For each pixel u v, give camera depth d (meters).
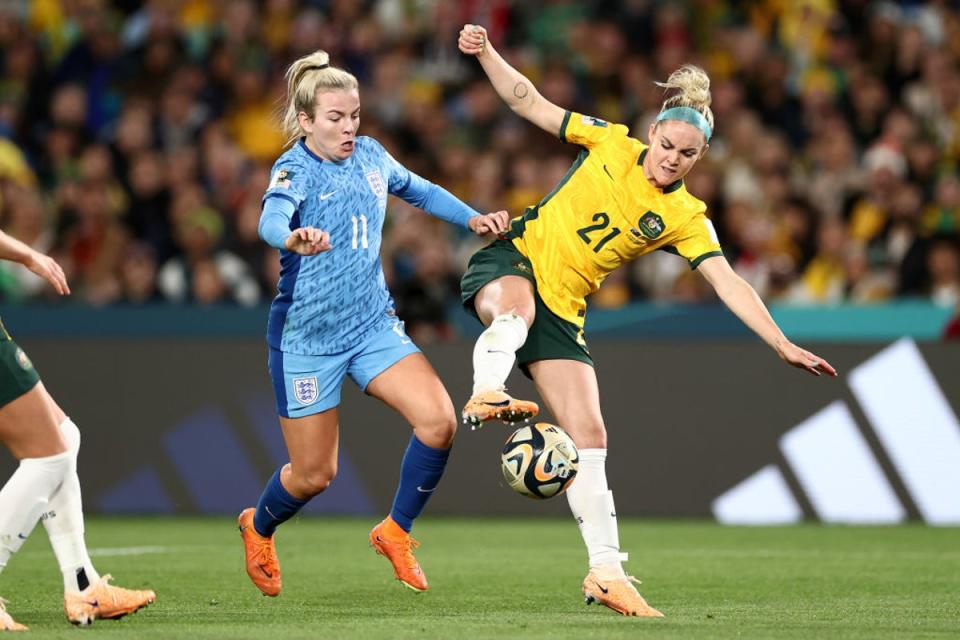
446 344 37.66
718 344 37.41
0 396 16.16
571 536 32.53
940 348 36.81
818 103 49.41
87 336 39.22
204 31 53.25
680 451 37.31
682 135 18.70
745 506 37.06
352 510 37.44
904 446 36.81
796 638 15.88
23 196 44.62
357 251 19.16
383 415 37.53
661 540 31.75
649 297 42.97
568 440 18.20
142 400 38.06
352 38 51.75
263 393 37.69
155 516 37.69
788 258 43.94
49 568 24.45
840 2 53.00
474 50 20.30
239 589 21.92
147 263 43.34
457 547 29.83
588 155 19.83
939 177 47.19
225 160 46.56
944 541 31.77
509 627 16.75
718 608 19.70
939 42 53.00
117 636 15.57
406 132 48.69
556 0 53.19
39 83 50.84
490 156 47.22
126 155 47.34
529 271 19.53
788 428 37.12
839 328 38.75
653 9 52.75
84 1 53.69
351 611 19.00
